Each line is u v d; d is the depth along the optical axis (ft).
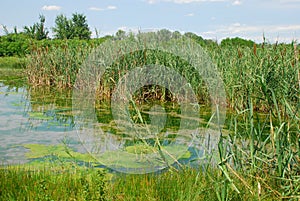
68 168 17.80
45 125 28.76
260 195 13.85
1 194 14.26
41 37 101.86
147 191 14.58
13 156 20.36
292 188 14.44
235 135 15.81
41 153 20.98
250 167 15.67
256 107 31.55
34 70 56.18
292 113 14.89
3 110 35.17
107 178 16.61
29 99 41.93
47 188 14.42
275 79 26.86
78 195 14.33
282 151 14.40
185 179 15.66
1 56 97.25
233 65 35.91
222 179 14.40
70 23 110.11
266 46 32.76
